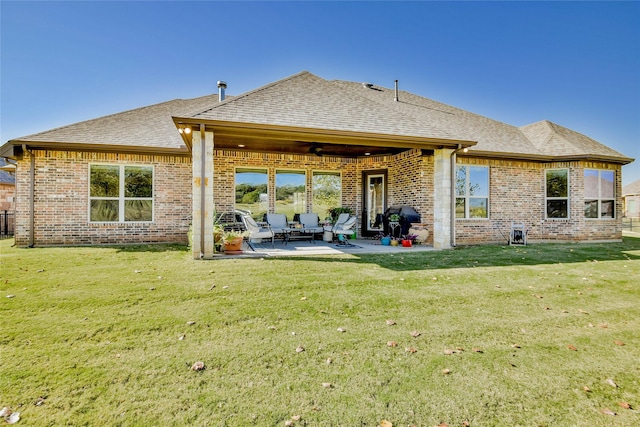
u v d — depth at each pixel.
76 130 10.27
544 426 2.11
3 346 3.01
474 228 11.31
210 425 2.04
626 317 4.06
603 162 12.10
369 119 8.76
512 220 11.76
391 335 3.43
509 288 5.23
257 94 8.49
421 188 10.84
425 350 3.11
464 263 7.15
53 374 2.57
